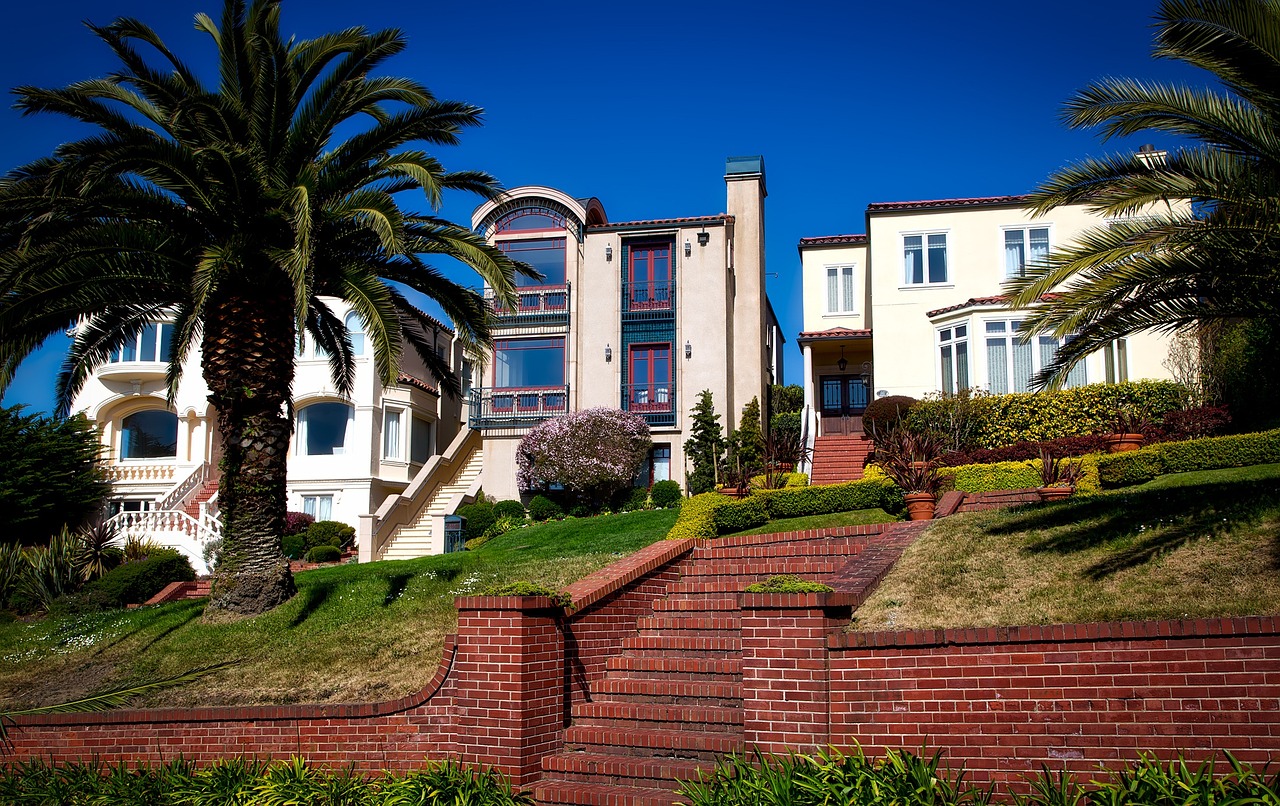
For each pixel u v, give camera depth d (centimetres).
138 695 1205
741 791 754
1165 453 1816
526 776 919
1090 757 764
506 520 2858
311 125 1512
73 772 1064
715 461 2709
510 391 3281
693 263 3256
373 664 1202
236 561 1495
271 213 1441
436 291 1655
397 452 3444
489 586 1426
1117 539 1087
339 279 1519
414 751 990
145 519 2727
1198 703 746
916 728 810
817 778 753
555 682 978
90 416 3409
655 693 999
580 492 2892
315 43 1540
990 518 1285
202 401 3353
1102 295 1053
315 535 2905
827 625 854
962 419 2436
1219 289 1055
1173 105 1062
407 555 2750
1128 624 771
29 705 1237
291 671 1223
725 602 1145
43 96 1372
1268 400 2045
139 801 971
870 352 3525
